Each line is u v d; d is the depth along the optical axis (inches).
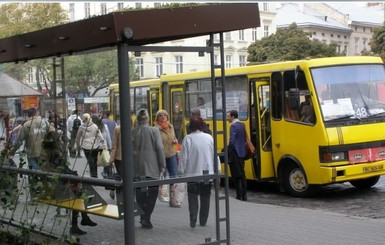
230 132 472.7
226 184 291.0
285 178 510.9
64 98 305.7
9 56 332.5
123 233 264.2
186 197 277.1
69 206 291.6
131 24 241.3
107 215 267.6
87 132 285.3
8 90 355.6
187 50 270.5
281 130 503.5
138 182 257.1
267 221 379.6
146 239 261.7
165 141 272.5
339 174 463.5
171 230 271.0
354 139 472.7
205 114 291.6
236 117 475.5
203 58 279.3
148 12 245.4
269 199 499.5
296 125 488.7
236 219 387.5
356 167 470.6
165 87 352.8
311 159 476.4
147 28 245.4
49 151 315.3
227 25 267.6
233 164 472.7
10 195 292.2
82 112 289.6
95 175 279.7
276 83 508.1
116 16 238.1
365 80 498.0
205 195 284.2
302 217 394.3
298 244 312.2
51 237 281.1
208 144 286.2
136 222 258.2
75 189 291.9
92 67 273.9
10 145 341.7
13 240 285.1
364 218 391.2
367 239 321.7
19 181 311.6
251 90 532.4
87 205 282.0
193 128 288.4
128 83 250.1
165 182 267.4
